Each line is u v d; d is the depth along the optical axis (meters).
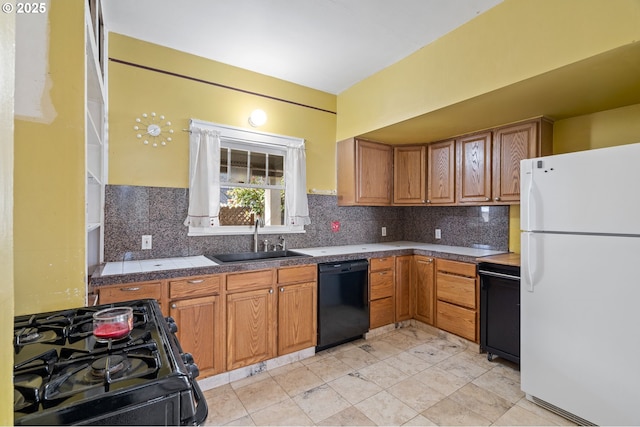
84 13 1.17
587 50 1.57
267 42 2.38
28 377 0.64
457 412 1.86
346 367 2.41
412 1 1.90
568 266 1.77
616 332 1.59
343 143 3.36
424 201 3.41
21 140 1.08
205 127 2.60
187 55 2.53
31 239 1.10
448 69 2.25
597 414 1.65
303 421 1.78
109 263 2.18
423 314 3.15
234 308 2.20
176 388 0.64
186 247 2.54
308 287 2.56
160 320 1.03
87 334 0.88
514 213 2.94
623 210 1.57
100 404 0.57
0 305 0.40
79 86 1.16
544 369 1.88
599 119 2.39
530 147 2.55
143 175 2.36
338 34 2.27
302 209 3.09
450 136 3.16
